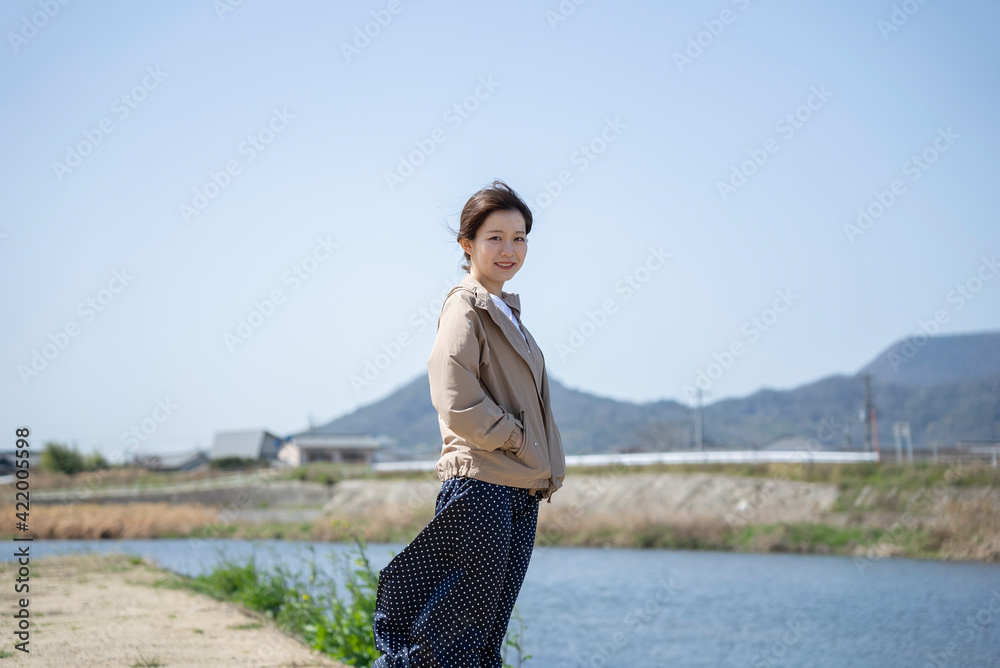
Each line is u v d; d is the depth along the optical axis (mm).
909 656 9414
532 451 2551
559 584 15586
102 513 23422
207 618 5871
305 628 5727
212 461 52031
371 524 24516
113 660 4070
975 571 16781
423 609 2531
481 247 2771
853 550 20844
